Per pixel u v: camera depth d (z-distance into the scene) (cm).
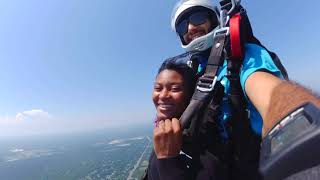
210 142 56
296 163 19
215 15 72
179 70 67
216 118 56
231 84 54
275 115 24
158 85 69
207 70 58
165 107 67
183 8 72
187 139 54
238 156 54
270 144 23
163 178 51
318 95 24
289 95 25
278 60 57
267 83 36
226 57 56
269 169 22
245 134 54
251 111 54
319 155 18
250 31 58
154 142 53
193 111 55
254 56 52
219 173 53
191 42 70
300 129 20
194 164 53
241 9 59
